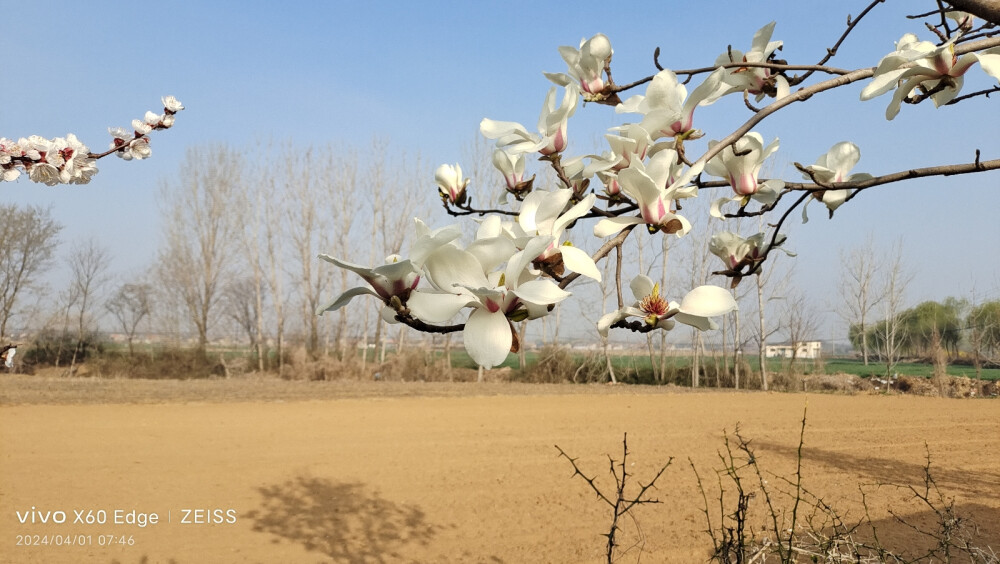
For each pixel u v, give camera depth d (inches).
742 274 66.4
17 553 249.8
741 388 1180.5
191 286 1363.2
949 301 1657.2
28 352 1202.0
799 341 1259.8
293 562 248.5
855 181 64.7
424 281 42.1
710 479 382.9
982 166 60.2
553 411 681.6
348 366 1200.8
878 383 1233.4
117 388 859.4
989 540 253.8
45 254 1228.5
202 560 249.0
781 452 463.8
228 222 1407.5
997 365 1455.5
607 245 48.7
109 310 1373.0
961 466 418.6
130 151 122.0
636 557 248.5
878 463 426.6
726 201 64.2
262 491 352.8
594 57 64.7
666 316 44.9
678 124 56.4
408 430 551.2
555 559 251.3
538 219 42.3
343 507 326.3
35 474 373.7
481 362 36.4
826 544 167.6
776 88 69.5
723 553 153.0
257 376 1244.5
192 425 553.0
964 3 54.4
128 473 382.3
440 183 65.8
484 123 58.4
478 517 309.9
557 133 57.2
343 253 1381.6
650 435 534.9
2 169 112.4
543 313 37.7
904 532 265.0
